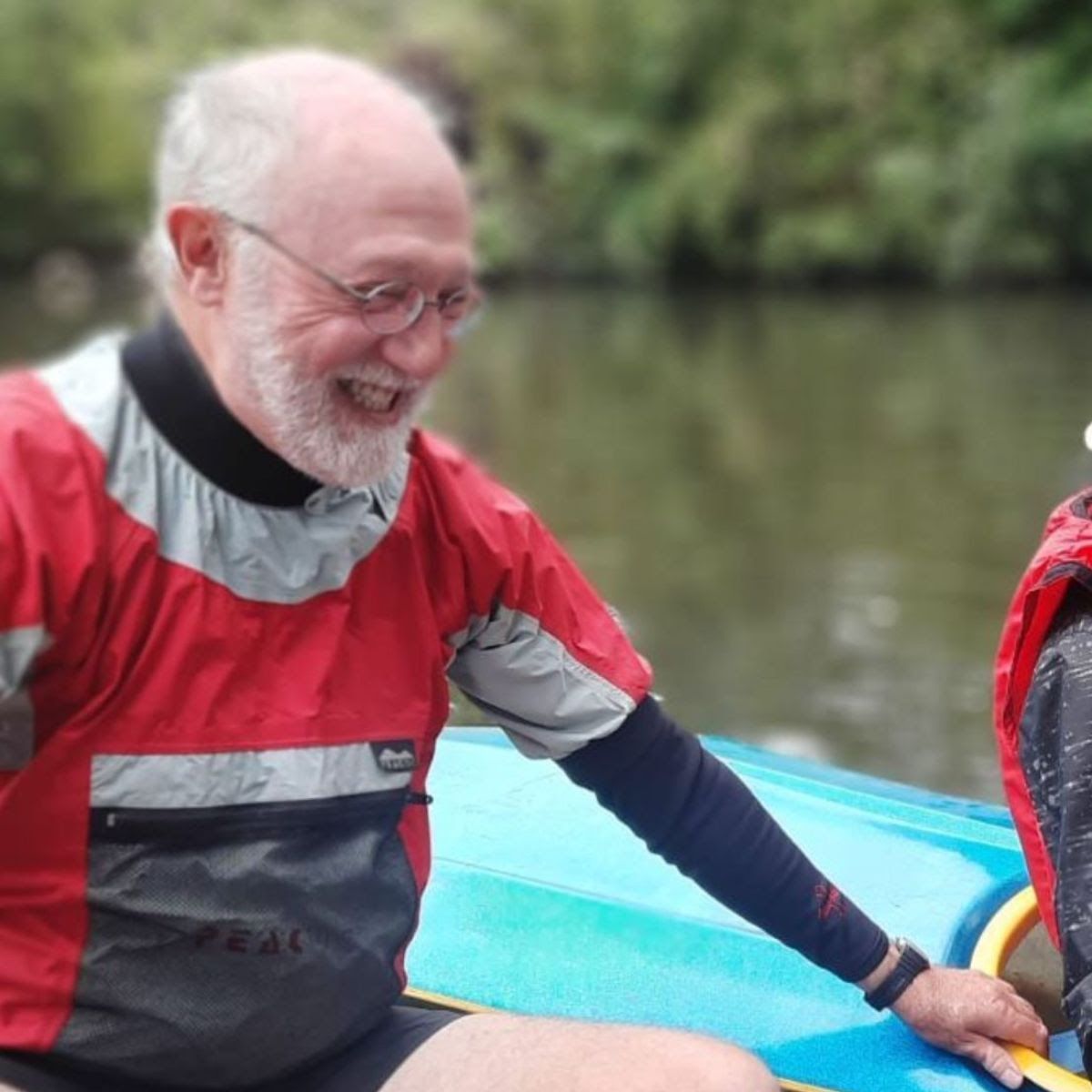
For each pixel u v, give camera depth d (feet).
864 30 76.54
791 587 23.15
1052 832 5.86
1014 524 26.53
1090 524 6.00
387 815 5.58
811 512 28.14
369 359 4.99
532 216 83.51
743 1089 5.24
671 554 25.50
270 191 4.88
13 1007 5.33
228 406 5.08
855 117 76.18
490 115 83.61
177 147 5.04
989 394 39.88
